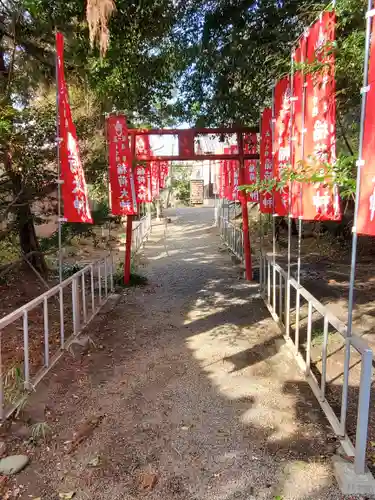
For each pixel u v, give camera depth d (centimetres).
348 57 398
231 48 603
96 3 374
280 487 247
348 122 611
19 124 589
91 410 342
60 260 466
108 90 749
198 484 252
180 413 335
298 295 428
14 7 642
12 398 334
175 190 3033
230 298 700
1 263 789
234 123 834
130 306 670
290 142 425
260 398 354
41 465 273
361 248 1012
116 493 247
